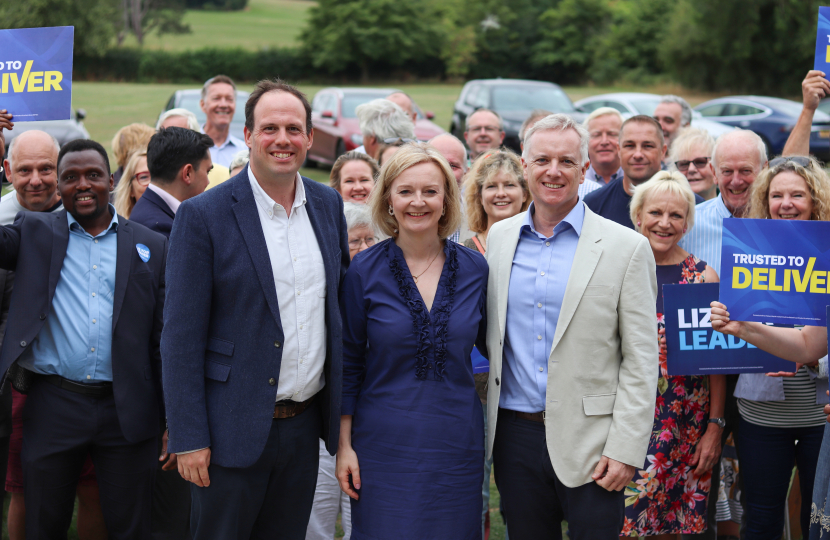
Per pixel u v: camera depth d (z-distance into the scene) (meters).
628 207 4.57
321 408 2.83
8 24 34.94
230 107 6.44
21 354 3.01
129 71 38.94
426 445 2.67
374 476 2.71
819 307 2.72
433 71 43.06
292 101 2.62
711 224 3.99
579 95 33.66
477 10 42.78
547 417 2.71
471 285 2.81
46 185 3.76
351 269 2.84
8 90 3.11
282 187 2.69
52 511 3.09
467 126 6.47
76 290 3.06
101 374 3.07
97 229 3.15
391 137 5.16
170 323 2.55
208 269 2.60
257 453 2.59
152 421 3.17
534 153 2.76
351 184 4.38
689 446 3.38
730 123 15.99
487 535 3.86
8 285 3.27
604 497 2.70
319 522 3.47
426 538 2.64
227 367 2.61
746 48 30.83
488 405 2.85
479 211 4.09
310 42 41.47
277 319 2.62
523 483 2.83
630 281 2.71
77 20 37.06
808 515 3.34
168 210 3.81
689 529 3.38
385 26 41.53
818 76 4.00
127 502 3.16
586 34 42.06
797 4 29.75
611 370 2.73
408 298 2.73
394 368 2.73
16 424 3.63
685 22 32.88
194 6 79.56
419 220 2.73
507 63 43.19
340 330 2.75
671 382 3.34
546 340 2.76
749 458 3.36
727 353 3.18
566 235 2.82
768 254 2.76
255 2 85.75
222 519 2.64
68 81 3.10
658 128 4.62
